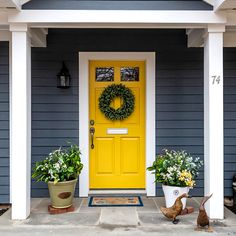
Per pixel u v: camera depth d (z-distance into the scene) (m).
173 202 3.77
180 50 4.61
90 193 4.58
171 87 4.61
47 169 3.85
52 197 3.83
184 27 3.68
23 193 3.54
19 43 3.52
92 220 3.56
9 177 4.42
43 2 3.46
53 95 4.57
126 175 4.73
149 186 4.57
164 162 3.91
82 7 3.48
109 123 4.73
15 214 3.55
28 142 3.62
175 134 4.61
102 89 4.71
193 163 3.96
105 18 3.48
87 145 4.57
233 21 3.55
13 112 3.52
